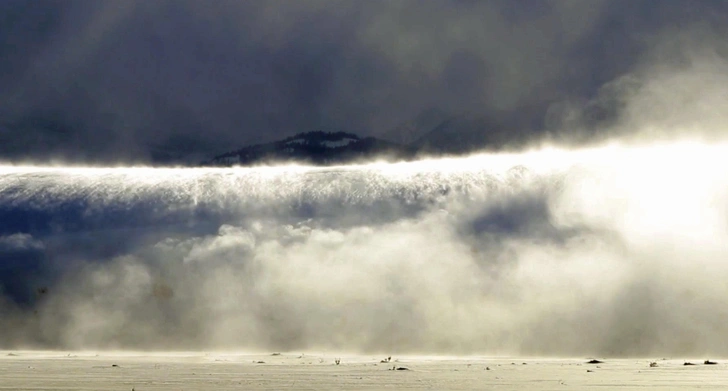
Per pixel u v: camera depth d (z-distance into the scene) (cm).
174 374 6075
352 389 4997
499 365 7281
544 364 7419
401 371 6400
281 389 4991
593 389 4947
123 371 6375
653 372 6178
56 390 4922
